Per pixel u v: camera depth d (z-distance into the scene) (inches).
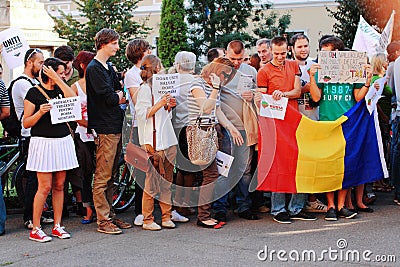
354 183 286.4
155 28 928.3
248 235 256.8
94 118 259.1
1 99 277.6
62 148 252.7
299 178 277.7
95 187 263.0
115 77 267.1
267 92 277.6
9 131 283.1
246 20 739.4
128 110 264.4
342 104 285.6
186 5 729.0
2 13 469.4
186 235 258.4
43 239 250.5
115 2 684.1
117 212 302.5
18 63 292.8
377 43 305.0
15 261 225.9
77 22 692.7
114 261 224.5
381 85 293.9
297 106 282.2
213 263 220.7
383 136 332.2
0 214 261.4
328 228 265.6
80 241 251.4
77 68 276.7
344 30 679.7
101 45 259.3
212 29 701.9
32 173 269.7
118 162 278.2
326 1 866.1
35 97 249.0
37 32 474.9
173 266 217.9
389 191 347.6
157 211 303.3
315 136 280.4
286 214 279.3
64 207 293.7
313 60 305.3
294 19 882.8
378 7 647.8
